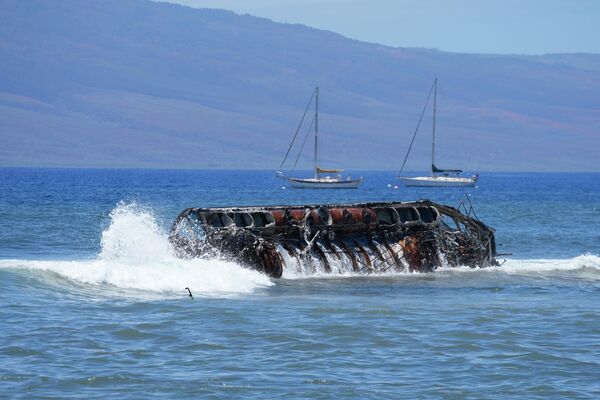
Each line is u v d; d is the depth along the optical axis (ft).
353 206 440.45
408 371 249.55
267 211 417.49
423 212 461.37
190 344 272.10
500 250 601.62
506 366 256.32
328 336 286.46
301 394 227.20
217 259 397.60
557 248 615.98
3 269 360.69
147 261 386.32
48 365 246.06
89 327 289.53
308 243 416.87
